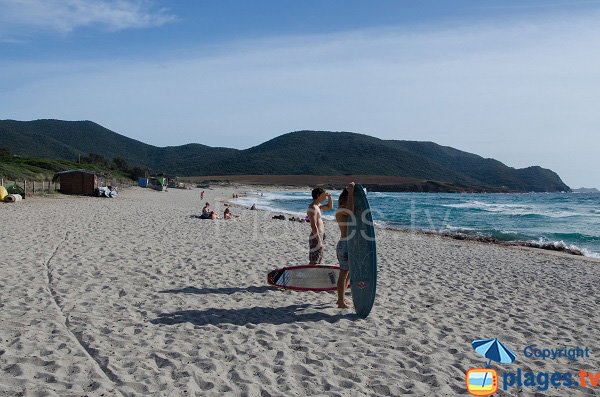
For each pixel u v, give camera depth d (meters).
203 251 11.71
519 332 6.38
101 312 6.43
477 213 38.94
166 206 30.12
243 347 5.34
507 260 13.13
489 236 22.00
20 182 39.97
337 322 6.41
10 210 19.48
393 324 6.43
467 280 9.78
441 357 5.32
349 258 6.88
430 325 6.43
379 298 7.84
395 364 5.05
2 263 9.02
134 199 37.03
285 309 6.95
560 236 22.72
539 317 7.13
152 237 13.71
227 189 100.94
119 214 20.89
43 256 9.91
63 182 34.88
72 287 7.61
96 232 14.01
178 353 5.03
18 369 4.41
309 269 8.72
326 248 13.26
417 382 4.63
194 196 54.91
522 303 7.98
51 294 7.16
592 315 7.38
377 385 4.51
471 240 19.42
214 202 41.66
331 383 4.51
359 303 6.70
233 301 7.29
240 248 12.52
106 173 70.69
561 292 9.03
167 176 95.81
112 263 9.63
